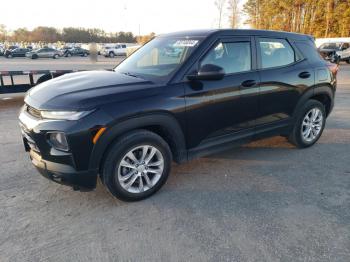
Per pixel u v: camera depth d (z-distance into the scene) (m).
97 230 2.83
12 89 8.23
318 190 3.61
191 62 3.44
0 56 46.03
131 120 3.01
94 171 2.95
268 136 4.36
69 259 2.46
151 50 4.07
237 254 2.53
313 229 2.86
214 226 2.90
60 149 2.87
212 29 3.91
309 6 50.16
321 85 4.78
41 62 31.12
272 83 4.10
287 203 3.31
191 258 2.48
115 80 3.37
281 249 2.59
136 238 2.72
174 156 3.54
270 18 57.25
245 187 3.66
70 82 3.40
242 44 3.89
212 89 3.52
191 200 3.36
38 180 3.79
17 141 5.25
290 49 4.46
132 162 3.20
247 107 3.90
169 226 2.89
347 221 3.00
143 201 3.33
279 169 4.17
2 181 3.76
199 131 3.54
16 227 2.86
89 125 2.81
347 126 6.33
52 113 2.88
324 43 28.06
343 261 2.46
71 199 3.35
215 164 4.31
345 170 4.16
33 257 2.48
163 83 3.29
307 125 4.86
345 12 43.19
